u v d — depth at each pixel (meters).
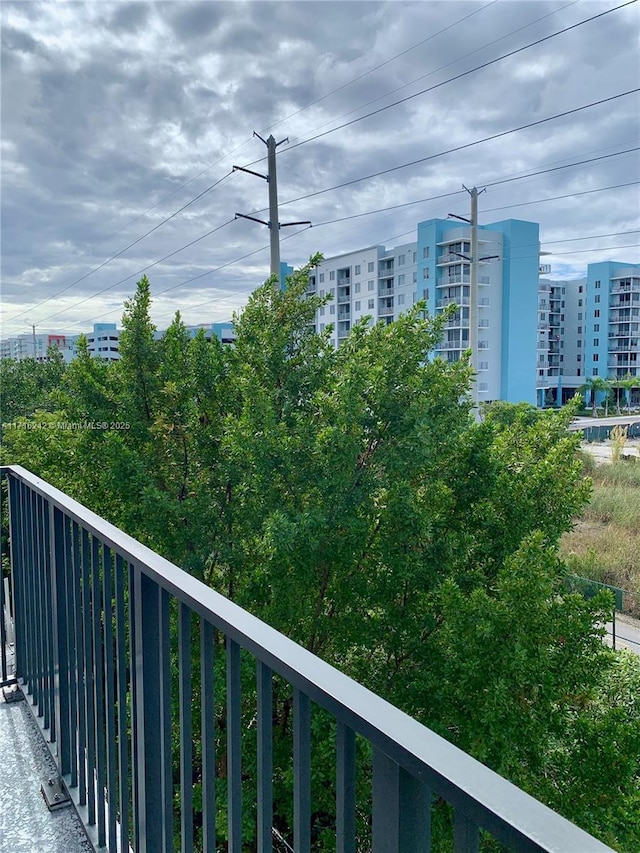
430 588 5.26
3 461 9.84
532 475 5.79
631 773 4.37
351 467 5.34
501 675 4.33
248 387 6.05
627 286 61.16
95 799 1.73
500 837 0.51
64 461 7.90
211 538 6.27
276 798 4.87
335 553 5.34
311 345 6.80
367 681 5.64
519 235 46.81
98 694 1.66
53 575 1.94
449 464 5.88
